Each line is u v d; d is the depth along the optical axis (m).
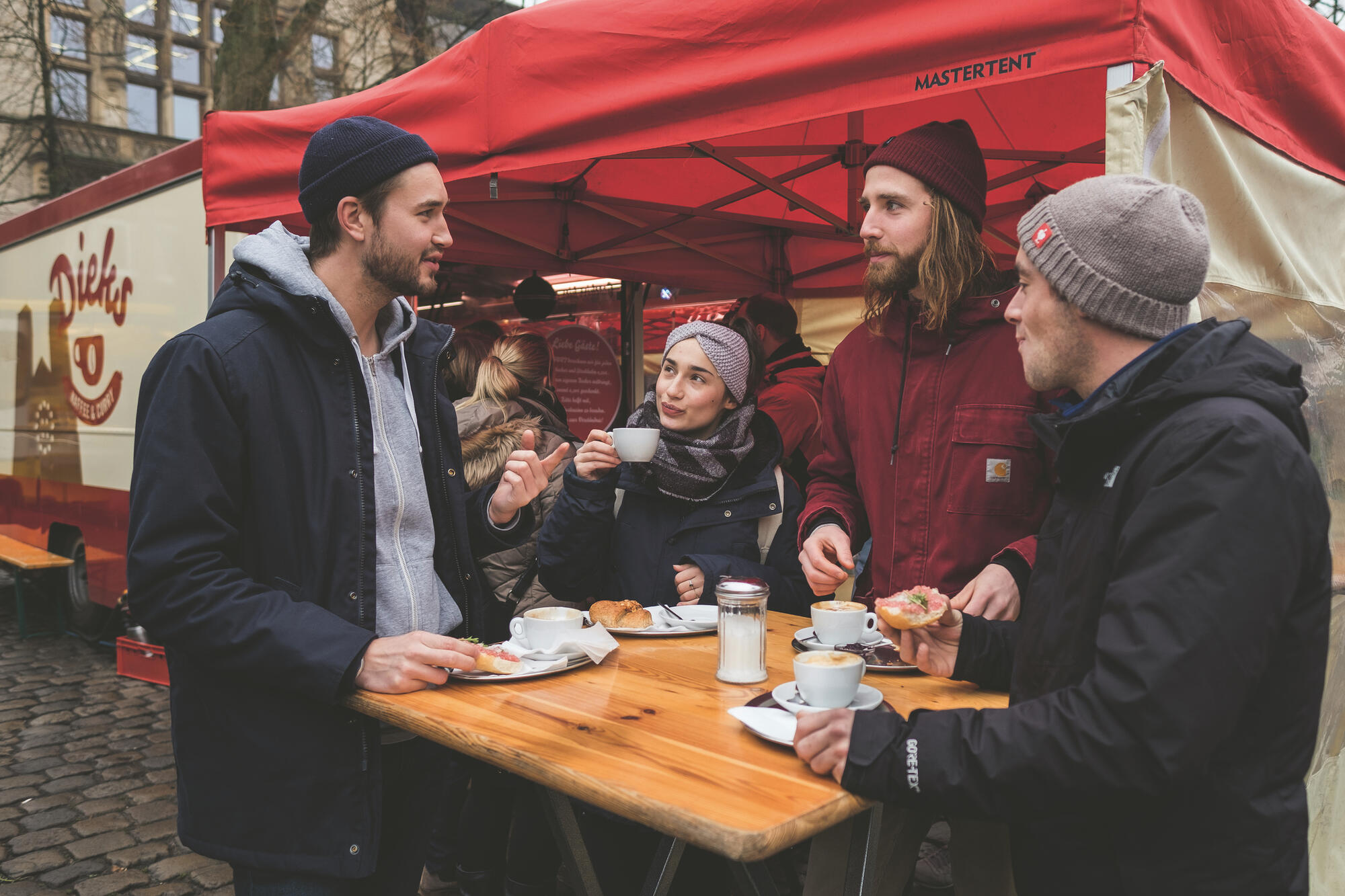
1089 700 1.01
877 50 1.82
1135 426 1.12
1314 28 2.18
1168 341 1.15
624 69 2.25
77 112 16.08
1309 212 2.32
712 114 2.11
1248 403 1.04
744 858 0.95
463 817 2.72
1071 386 1.27
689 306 6.61
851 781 1.10
